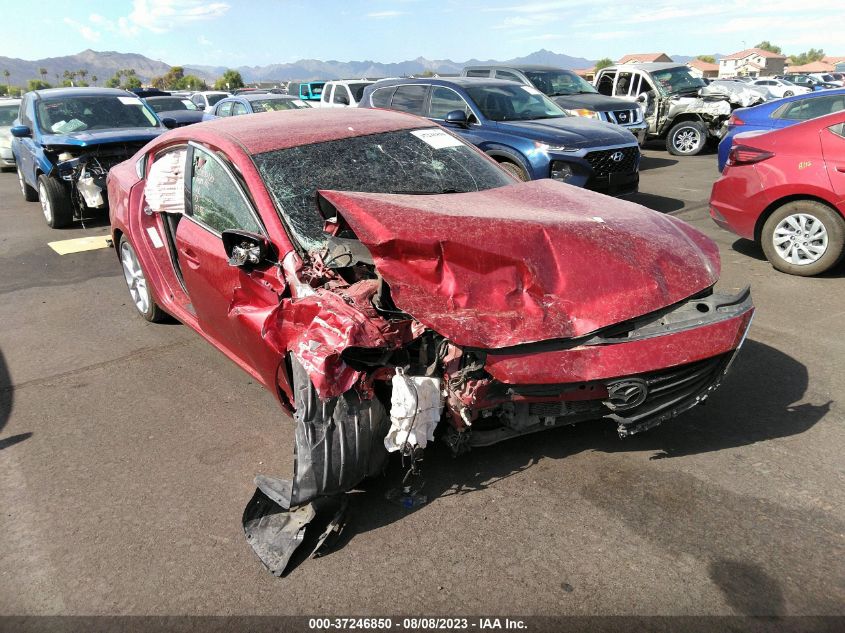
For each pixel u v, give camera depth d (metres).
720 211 6.32
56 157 8.80
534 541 2.68
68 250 8.02
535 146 7.83
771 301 5.26
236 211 3.46
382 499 2.99
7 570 2.70
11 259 7.73
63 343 5.13
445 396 2.67
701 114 14.14
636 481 3.03
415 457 2.70
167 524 2.93
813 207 5.64
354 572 2.57
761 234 6.07
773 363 4.15
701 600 2.34
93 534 2.88
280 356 2.91
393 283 2.66
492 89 9.10
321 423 2.64
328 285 2.87
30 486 3.27
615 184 7.98
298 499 2.62
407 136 4.11
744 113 8.95
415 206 3.05
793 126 5.76
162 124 9.91
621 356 2.64
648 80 14.78
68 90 10.06
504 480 3.08
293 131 3.88
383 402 2.92
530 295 2.75
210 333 3.98
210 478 3.26
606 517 2.79
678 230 3.42
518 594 2.42
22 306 6.06
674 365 2.68
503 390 2.69
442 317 2.61
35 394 4.28
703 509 2.82
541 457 3.24
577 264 2.86
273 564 2.60
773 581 2.41
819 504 2.81
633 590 2.40
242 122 4.13
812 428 3.40
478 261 2.75
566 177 7.74
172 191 4.27
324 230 3.18
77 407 4.07
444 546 2.68
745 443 3.29
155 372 4.53
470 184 3.93
